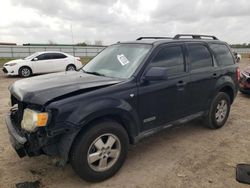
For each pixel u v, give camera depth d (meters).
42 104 3.08
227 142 4.80
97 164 3.48
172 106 4.32
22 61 15.24
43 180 3.54
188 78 4.52
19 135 3.30
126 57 4.23
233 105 7.64
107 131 3.43
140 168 3.85
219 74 5.19
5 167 3.86
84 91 3.34
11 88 3.87
